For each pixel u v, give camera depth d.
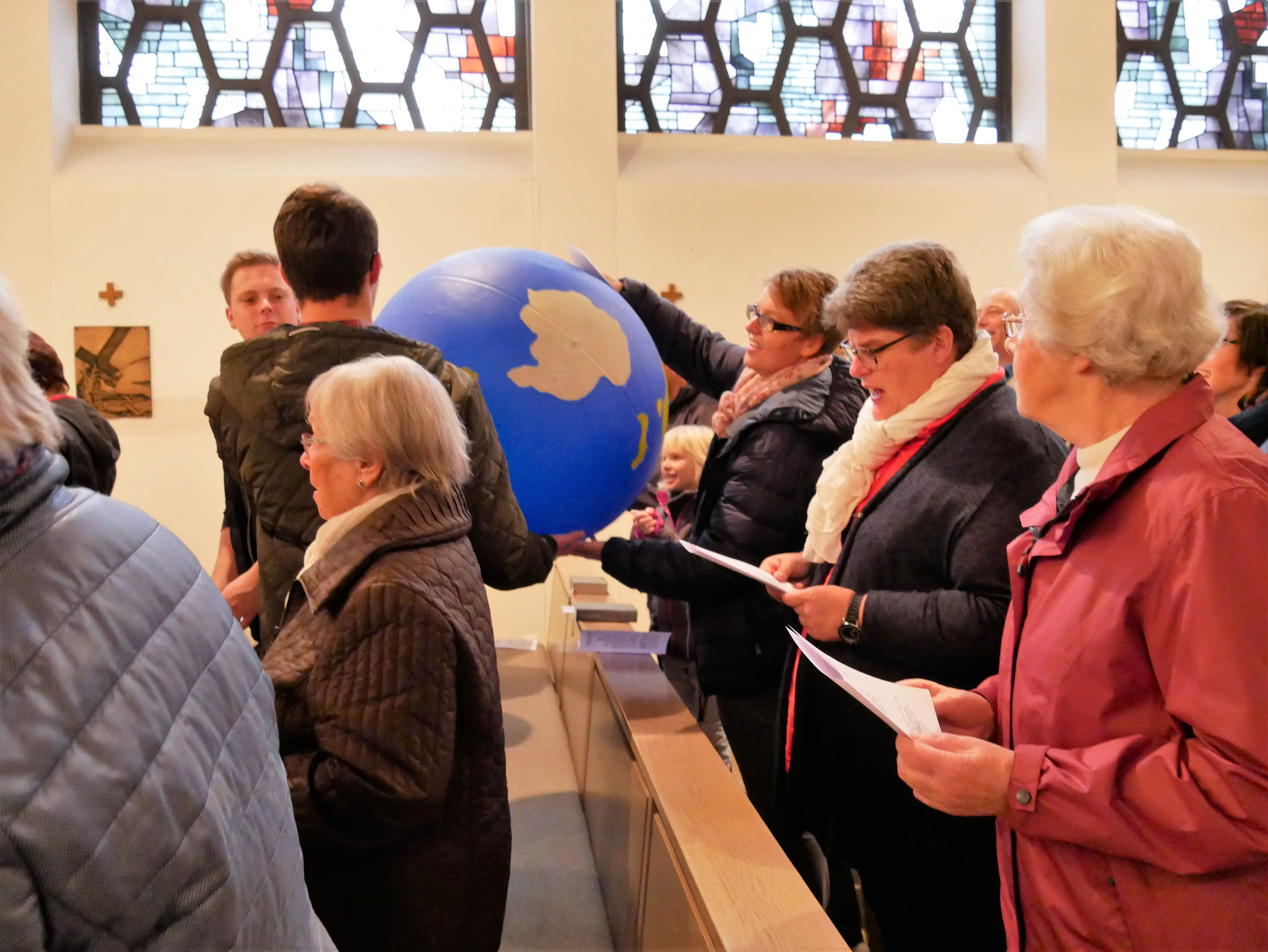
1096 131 5.71
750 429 2.03
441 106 5.71
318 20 5.62
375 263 1.73
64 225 5.08
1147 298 1.02
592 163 5.43
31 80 5.06
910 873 1.56
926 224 5.66
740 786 1.58
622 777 2.02
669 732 1.85
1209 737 0.94
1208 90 6.12
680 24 5.89
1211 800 0.92
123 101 5.49
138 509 0.77
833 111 5.99
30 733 0.59
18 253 5.06
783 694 1.69
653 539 2.28
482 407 1.75
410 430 1.35
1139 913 1.01
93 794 0.61
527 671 4.19
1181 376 1.06
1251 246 5.85
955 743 1.08
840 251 5.62
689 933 1.29
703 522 2.17
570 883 2.38
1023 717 1.11
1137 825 0.97
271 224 5.23
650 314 2.85
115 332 5.11
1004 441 1.49
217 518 5.22
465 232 5.39
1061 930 1.07
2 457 0.63
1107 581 1.04
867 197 5.63
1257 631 0.92
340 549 1.31
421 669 1.26
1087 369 1.08
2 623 0.61
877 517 1.58
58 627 0.63
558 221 5.42
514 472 2.07
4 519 0.63
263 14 5.59
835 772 1.62
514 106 5.77
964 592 1.46
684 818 1.45
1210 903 0.98
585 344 2.09
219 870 0.69
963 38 6.04
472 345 2.03
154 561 0.73
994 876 1.50
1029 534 1.22
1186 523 0.97
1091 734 1.04
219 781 0.71
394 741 1.23
